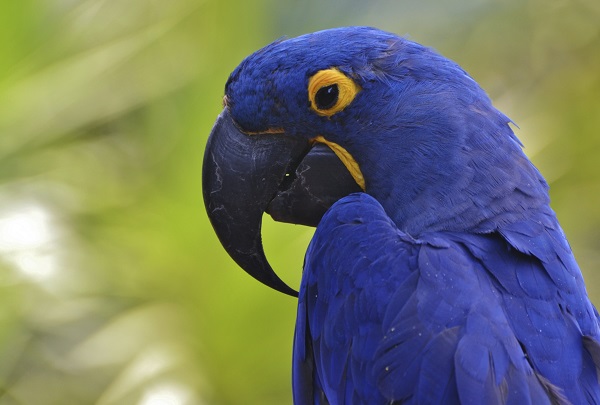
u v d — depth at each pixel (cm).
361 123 561
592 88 1155
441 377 475
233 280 909
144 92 978
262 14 990
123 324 924
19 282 924
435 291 496
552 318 499
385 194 562
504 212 530
